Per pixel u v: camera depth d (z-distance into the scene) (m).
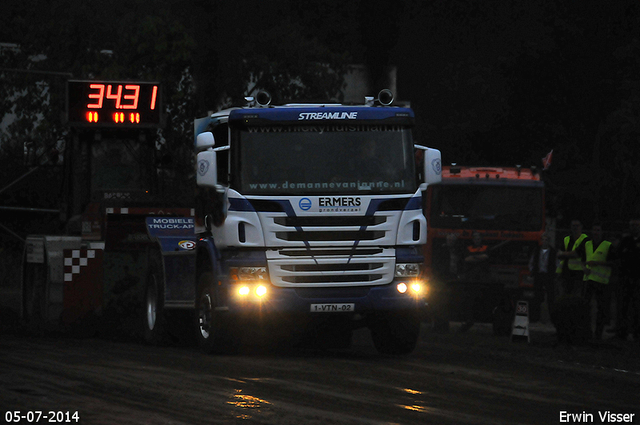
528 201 54.00
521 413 20.48
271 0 88.62
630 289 37.69
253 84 81.62
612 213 90.56
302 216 28.81
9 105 78.00
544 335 40.38
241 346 32.69
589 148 95.19
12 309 49.47
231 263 28.97
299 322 29.59
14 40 79.38
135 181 42.12
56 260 37.56
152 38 77.56
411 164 29.80
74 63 78.31
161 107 42.44
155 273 34.16
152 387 22.66
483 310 41.12
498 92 99.38
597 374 27.25
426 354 31.53
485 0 102.38
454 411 20.38
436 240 53.31
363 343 35.38
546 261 53.19
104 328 37.38
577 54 94.81
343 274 28.97
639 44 88.88
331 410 20.03
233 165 29.03
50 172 67.38
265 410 19.81
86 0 78.00
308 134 29.33
